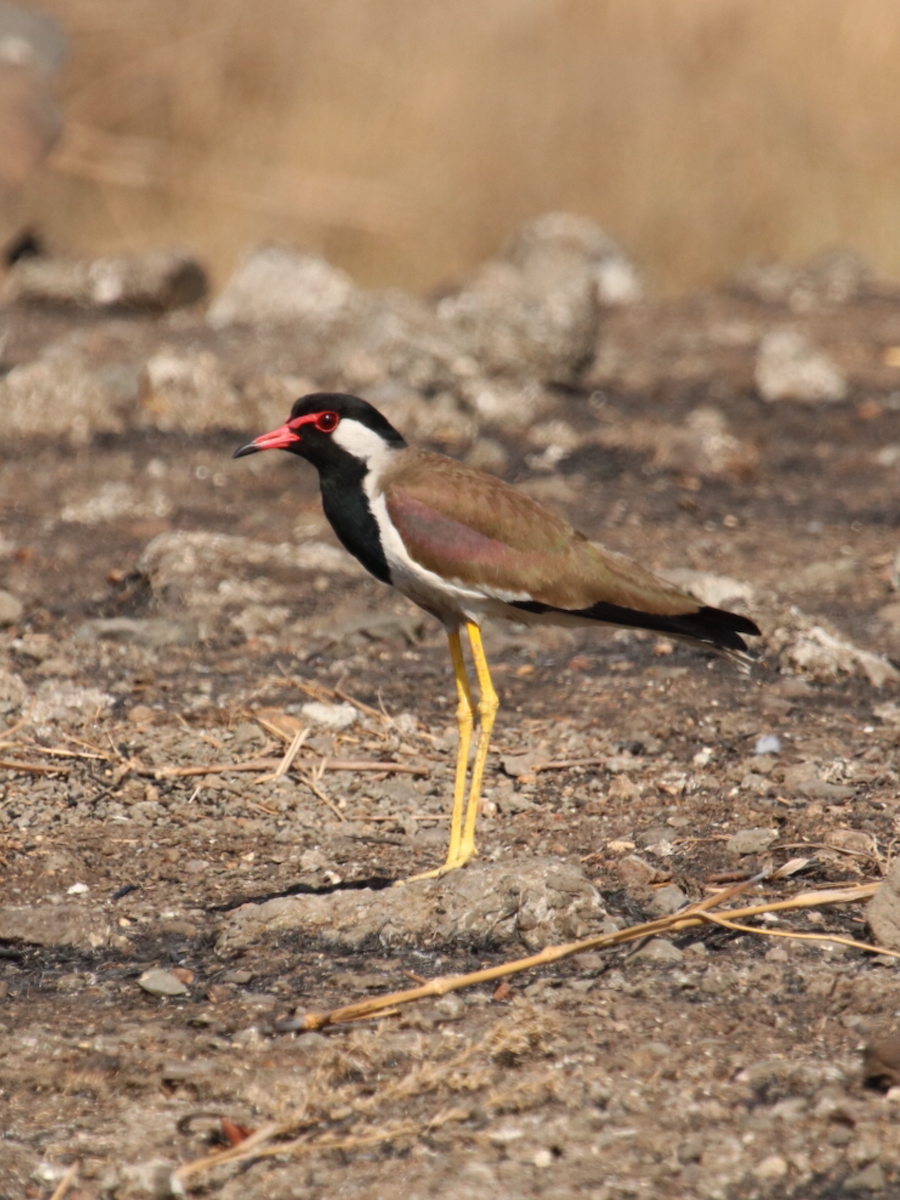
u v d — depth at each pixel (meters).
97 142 33.38
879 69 35.28
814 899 9.30
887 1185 7.12
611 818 11.05
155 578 15.30
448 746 12.23
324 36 34.94
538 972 9.02
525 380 21.83
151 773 11.72
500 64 35.09
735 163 34.41
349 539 10.82
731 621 10.22
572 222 30.92
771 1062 7.96
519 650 14.39
